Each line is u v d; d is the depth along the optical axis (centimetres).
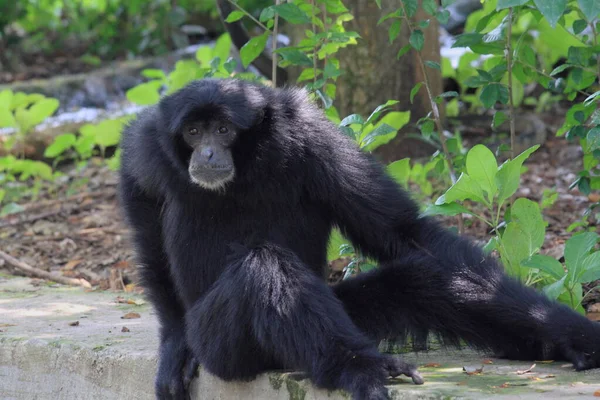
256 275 909
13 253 1848
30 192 2312
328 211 1062
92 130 2309
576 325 938
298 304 891
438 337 1026
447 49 2783
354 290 1009
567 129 1362
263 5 3259
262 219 1028
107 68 3297
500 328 989
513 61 1321
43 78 3288
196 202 1028
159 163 1036
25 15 3569
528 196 1852
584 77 1325
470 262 1005
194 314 966
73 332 1180
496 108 2502
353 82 1894
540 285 1157
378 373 854
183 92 1023
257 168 1007
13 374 1155
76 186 2322
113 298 1438
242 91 1015
